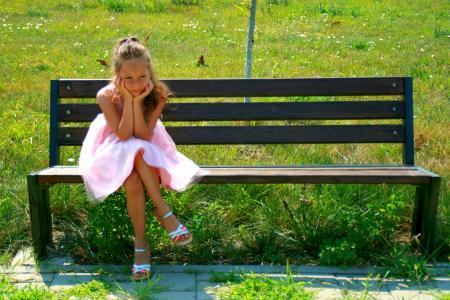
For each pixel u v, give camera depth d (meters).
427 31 14.01
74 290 3.32
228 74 8.79
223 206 4.36
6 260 3.72
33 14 15.09
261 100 7.16
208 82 4.23
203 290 3.37
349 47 11.69
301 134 4.23
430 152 5.66
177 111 4.23
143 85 3.52
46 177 3.68
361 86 4.27
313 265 3.73
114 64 3.54
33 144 5.57
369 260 3.80
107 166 3.51
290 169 3.96
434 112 6.93
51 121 4.17
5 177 4.81
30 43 11.38
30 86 7.95
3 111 6.71
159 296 3.29
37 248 3.75
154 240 3.81
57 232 4.17
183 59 10.05
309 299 3.19
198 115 4.23
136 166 3.54
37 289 3.29
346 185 4.42
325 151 5.50
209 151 5.41
